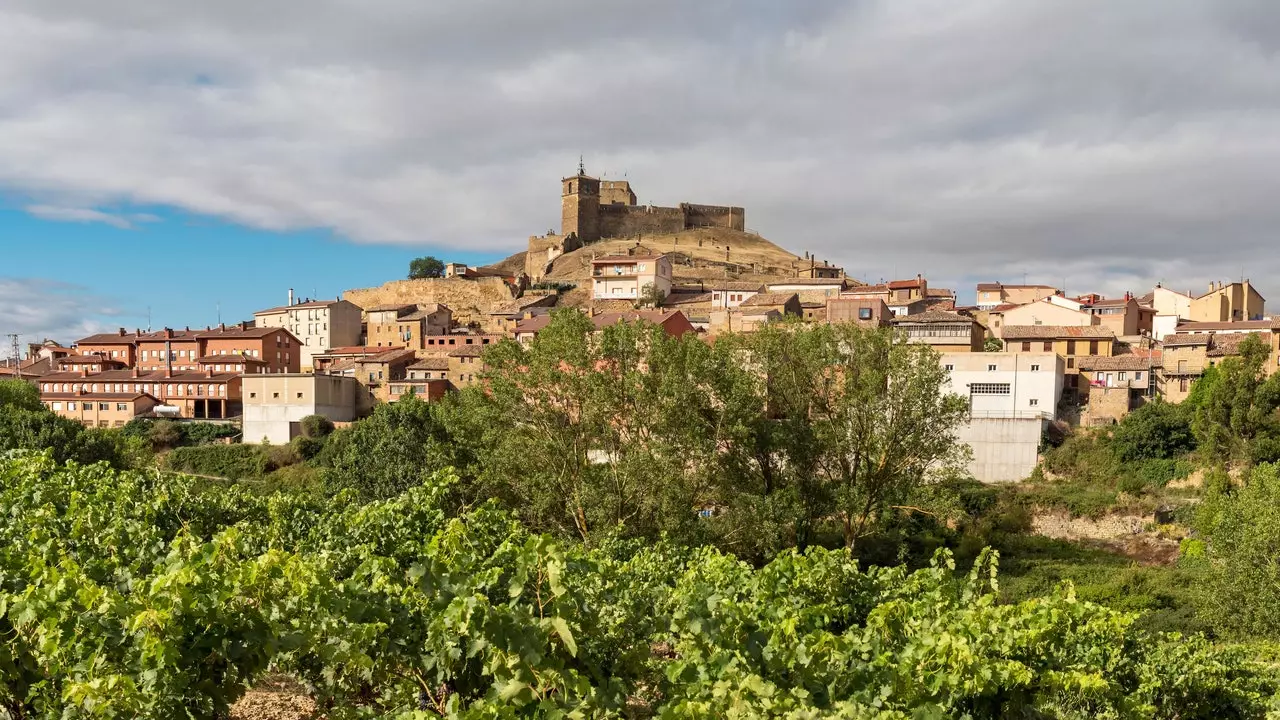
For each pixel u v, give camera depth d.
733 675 8.03
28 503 15.72
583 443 29.03
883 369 30.92
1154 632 24.45
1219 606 23.88
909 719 7.84
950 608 12.16
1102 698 11.33
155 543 12.71
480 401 30.00
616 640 9.12
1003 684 9.36
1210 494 36.00
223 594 7.89
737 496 28.45
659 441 27.94
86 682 6.74
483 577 9.16
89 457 39.47
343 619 8.22
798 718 6.82
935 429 30.72
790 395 31.22
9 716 7.95
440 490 17.84
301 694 10.97
